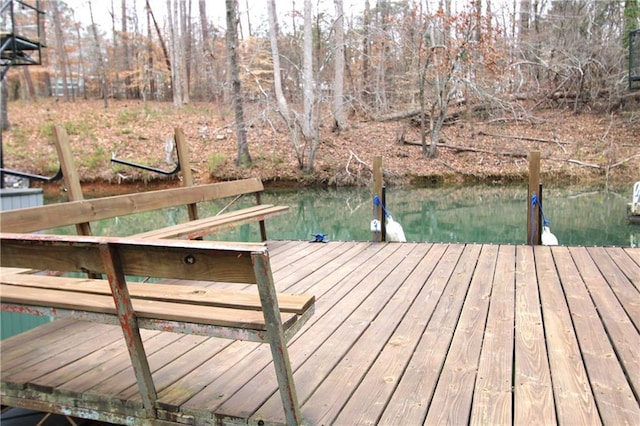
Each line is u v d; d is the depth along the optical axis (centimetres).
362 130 1591
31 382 195
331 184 1316
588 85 1623
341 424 165
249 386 192
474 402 177
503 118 1490
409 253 428
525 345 225
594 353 215
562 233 755
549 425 161
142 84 2252
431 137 1409
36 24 741
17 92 2227
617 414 167
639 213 791
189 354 223
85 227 323
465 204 1076
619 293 301
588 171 1295
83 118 1700
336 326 256
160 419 177
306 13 1322
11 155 1356
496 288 317
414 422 165
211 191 457
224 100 1906
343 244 476
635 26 1530
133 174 1307
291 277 355
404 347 227
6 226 260
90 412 186
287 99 1733
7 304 194
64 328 258
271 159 1382
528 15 1716
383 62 1620
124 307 167
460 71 1315
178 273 156
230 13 1305
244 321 159
